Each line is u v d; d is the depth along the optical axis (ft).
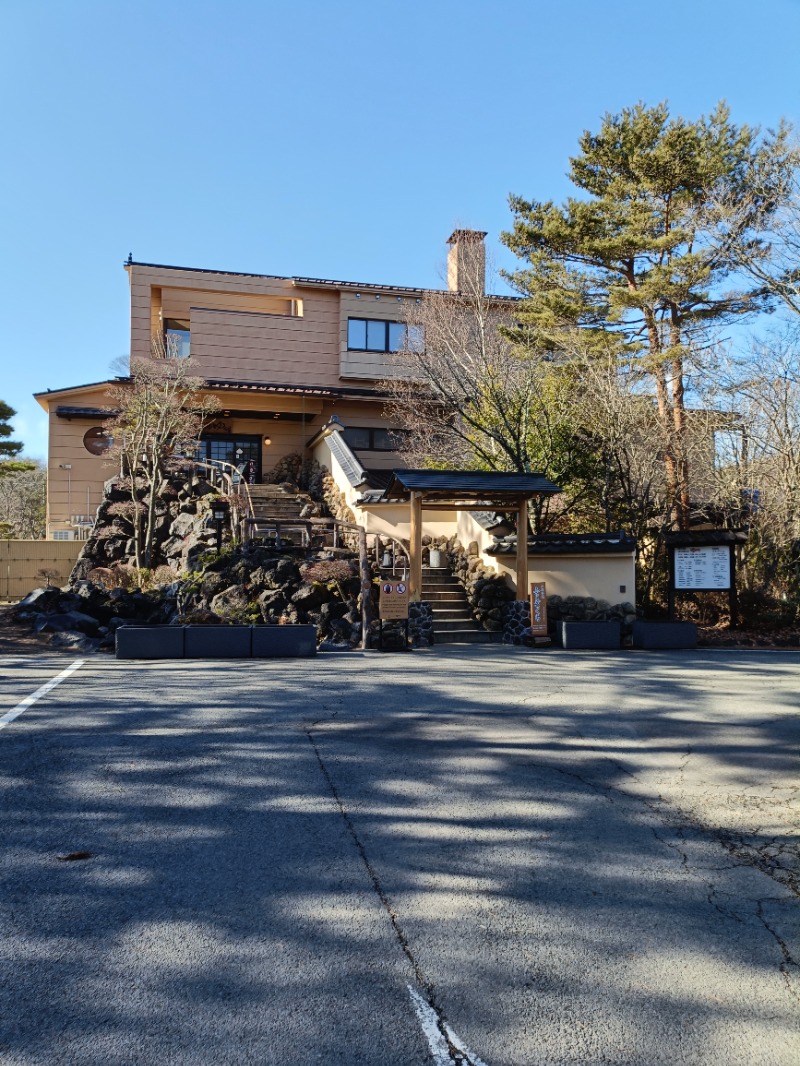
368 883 14.26
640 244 61.05
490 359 63.72
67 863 14.61
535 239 67.36
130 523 63.98
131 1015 10.27
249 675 33.42
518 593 47.67
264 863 14.92
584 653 43.39
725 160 61.82
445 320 67.77
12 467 94.58
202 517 59.47
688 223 60.85
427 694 30.09
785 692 31.30
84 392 76.13
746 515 61.57
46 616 44.57
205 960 11.59
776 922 13.26
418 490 45.16
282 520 56.29
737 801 19.07
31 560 69.46
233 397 78.64
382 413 82.12
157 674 33.24
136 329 80.07
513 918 13.17
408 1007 10.64
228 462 77.10
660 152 61.31
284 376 82.07
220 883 14.03
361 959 11.76
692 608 57.82
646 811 18.38
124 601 48.39
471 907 13.51
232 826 16.63
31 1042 9.68
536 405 60.75
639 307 62.39
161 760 20.81
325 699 28.73
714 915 13.46
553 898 13.94
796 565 56.80
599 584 50.16
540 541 50.67
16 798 17.76
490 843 16.26
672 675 35.27
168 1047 9.70
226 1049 9.70
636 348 64.08
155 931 12.34
